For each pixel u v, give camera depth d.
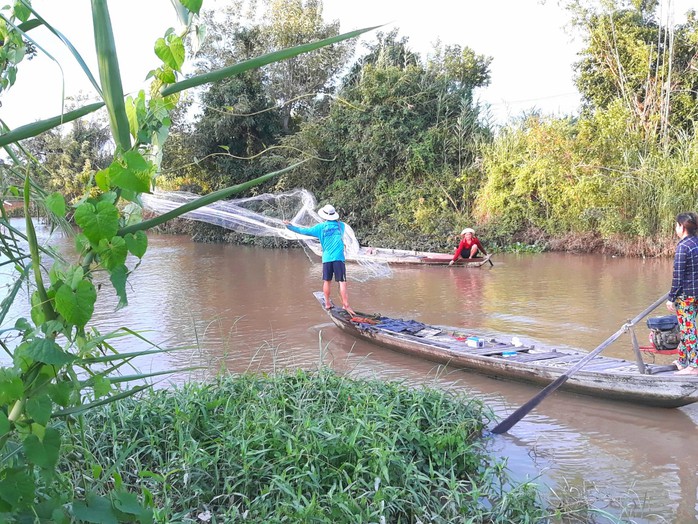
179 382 6.60
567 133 20.52
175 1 1.69
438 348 7.29
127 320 10.10
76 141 4.97
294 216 18.39
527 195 20.98
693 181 17.47
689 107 21.41
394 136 23.66
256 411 4.75
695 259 5.82
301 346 8.36
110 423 4.52
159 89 1.70
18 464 1.95
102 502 1.99
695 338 5.96
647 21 24.09
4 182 2.26
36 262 1.63
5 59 2.02
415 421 4.90
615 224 18.19
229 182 26.17
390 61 26.36
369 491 3.87
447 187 22.75
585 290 12.52
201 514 3.70
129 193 1.63
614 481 4.50
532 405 5.42
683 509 4.09
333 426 4.62
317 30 29.61
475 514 3.87
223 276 15.53
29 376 1.68
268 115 26.47
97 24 1.50
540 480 4.52
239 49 28.38
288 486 3.79
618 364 6.50
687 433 5.38
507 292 12.50
